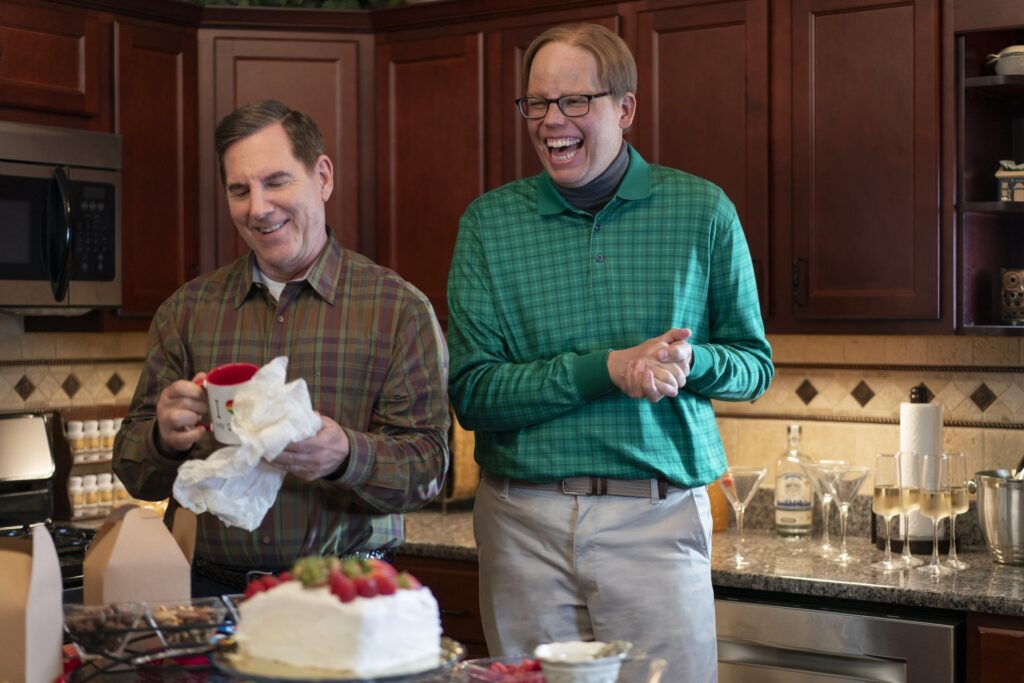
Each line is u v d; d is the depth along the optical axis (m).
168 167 3.25
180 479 1.49
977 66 2.72
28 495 3.17
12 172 2.89
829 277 2.81
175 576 1.57
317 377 1.85
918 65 2.69
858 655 2.52
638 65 2.99
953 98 2.66
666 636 2.11
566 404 2.04
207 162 3.32
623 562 2.11
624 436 2.09
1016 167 2.71
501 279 2.20
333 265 1.90
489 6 3.16
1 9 2.89
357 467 1.67
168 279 3.26
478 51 3.19
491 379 2.12
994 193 2.84
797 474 3.09
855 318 2.79
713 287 2.19
